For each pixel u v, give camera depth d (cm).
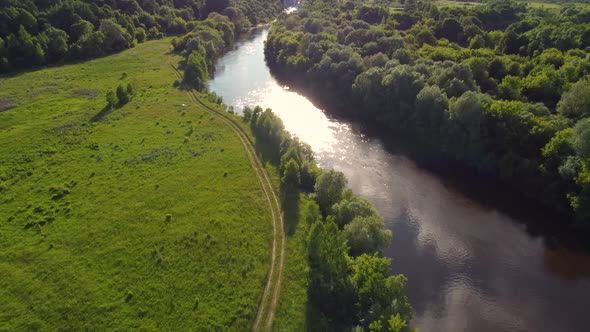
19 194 6675
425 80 9556
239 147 8269
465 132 8175
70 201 6512
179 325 4441
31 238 5719
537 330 4941
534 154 7294
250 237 5828
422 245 6234
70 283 4978
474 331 4922
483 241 6312
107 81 11688
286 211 6419
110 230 5884
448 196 7344
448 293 5428
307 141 9262
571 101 7475
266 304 4775
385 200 7238
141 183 7000
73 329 4394
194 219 6144
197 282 5006
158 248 5544
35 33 13275
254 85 12731
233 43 17700
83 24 13888
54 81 11506
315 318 4569
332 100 11319
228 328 4438
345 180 6475
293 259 5453
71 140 8369
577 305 5253
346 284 4531
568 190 6625
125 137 8544
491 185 7600
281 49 14050
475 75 9525
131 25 15562
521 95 8869
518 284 5569
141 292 4853
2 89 10788
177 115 9650
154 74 12406
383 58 10938
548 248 6166
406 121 9450
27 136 8494
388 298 4325
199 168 7494
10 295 4816
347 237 5353
